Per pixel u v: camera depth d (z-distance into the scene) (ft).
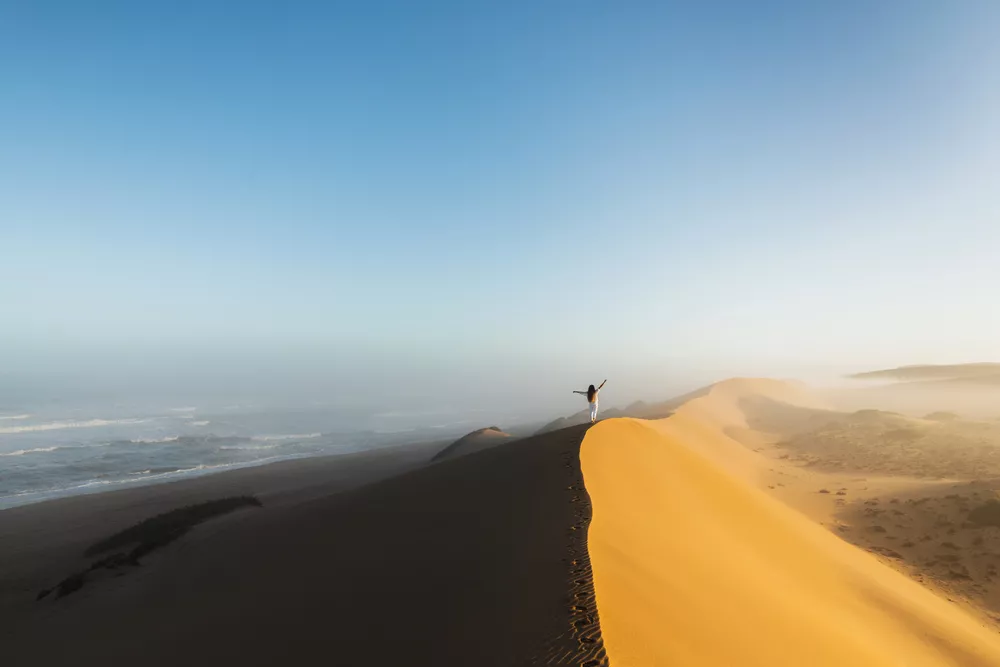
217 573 50.75
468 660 20.54
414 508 51.96
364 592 32.89
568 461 52.60
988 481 80.94
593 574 25.17
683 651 20.36
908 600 46.44
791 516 67.92
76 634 44.68
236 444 291.79
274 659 27.25
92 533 98.48
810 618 31.86
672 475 59.26
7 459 222.28
